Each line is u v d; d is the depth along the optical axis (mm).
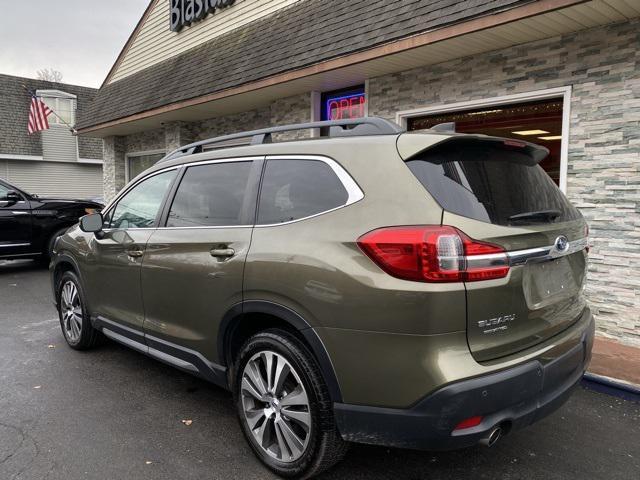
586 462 2820
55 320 5742
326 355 2334
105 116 12133
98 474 2670
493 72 5613
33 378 3988
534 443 3025
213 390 3785
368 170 2391
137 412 3404
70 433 3105
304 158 2713
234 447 2961
